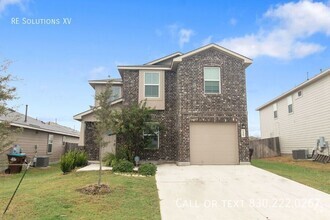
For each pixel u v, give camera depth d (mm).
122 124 13484
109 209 6180
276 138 24000
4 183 10438
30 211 5844
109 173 11234
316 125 17906
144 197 7441
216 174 11289
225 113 14891
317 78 17406
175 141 16125
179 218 5969
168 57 18484
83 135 16969
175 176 10797
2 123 6035
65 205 6262
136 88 16781
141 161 15984
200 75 15172
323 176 10953
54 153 23516
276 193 8141
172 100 16719
